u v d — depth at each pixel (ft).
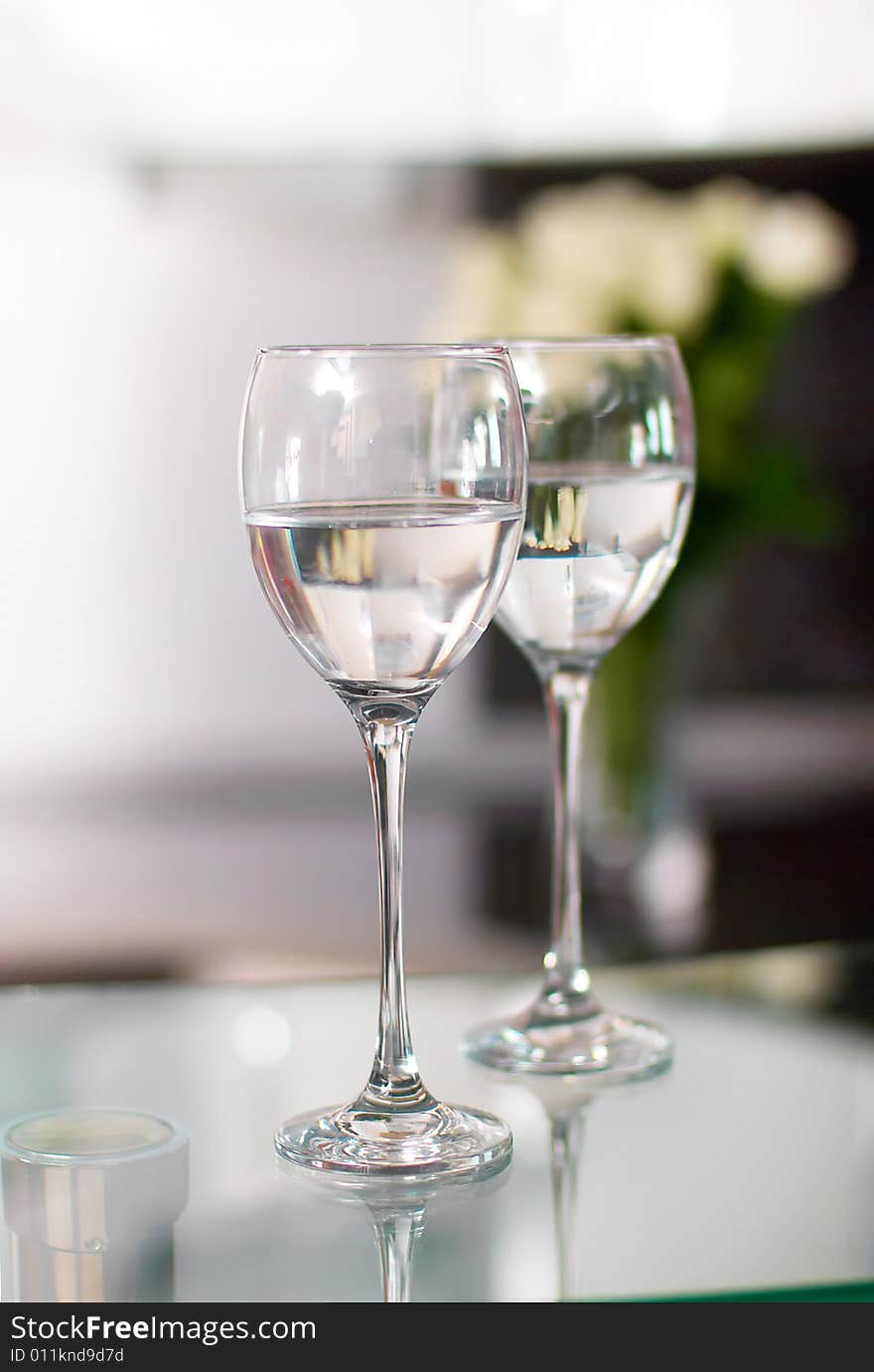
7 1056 2.83
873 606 15.07
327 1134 2.52
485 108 13.80
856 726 15.12
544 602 2.81
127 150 13.94
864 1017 2.99
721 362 8.89
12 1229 2.31
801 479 9.24
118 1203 2.38
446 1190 2.41
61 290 14.16
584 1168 2.46
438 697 14.64
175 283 14.29
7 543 14.29
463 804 14.29
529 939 10.30
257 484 2.43
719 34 13.65
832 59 13.73
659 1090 2.71
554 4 13.60
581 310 8.63
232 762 14.64
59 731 14.47
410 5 13.66
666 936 9.98
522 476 2.48
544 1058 2.77
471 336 8.70
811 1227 2.31
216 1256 2.26
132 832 13.84
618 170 14.47
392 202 14.40
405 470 2.37
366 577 2.38
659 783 10.00
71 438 14.30
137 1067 2.79
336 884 12.10
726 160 14.35
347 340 14.49
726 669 14.96
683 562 9.36
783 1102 2.67
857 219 14.83
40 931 10.95
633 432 2.80
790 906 11.31
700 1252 2.26
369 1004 3.06
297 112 13.85
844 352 15.01
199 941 10.71
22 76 13.70
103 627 14.46
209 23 13.73
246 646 14.61
